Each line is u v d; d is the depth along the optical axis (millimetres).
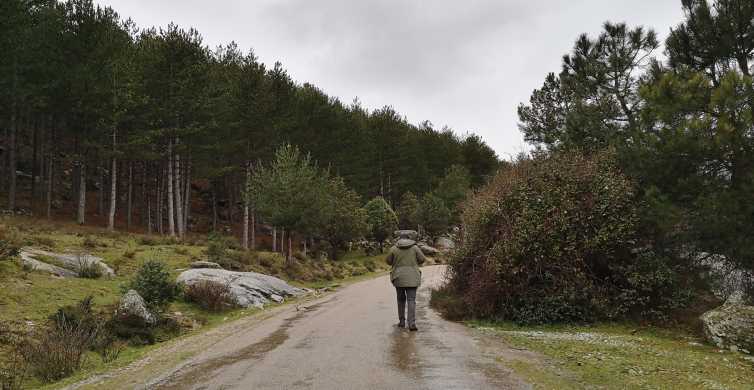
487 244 12336
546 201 11367
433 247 51938
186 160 40375
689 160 9867
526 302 10742
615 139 13180
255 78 37750
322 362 6512
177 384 5703
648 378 5828
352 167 54750
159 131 32906
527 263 10891
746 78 9156
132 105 32406
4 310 9695
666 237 10734
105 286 13578
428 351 7172
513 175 13172
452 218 53781
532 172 12773
